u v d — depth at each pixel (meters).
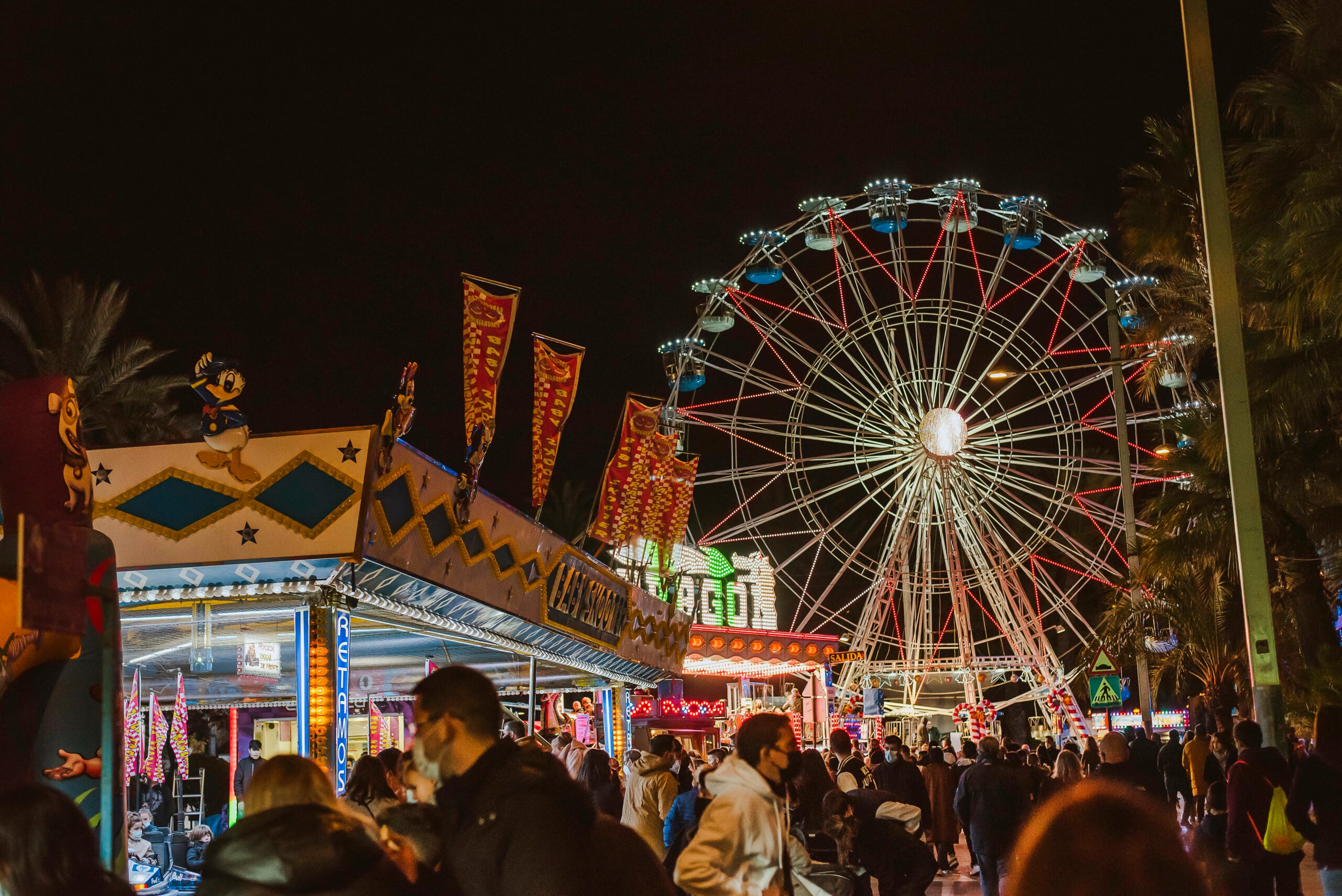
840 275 35.16
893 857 8.53
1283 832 8.13
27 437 6.70
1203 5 12.46
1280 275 18.39
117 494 10.88
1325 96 16.83
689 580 36.41
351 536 10.52
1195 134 12.37
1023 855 1.92
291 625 13.25
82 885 2.70
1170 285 25.88
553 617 16.00
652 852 3.63
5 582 6.31
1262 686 11.34
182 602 11.22
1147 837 1.84
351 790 6.63
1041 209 34.69
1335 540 21.41
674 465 23.86
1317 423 20.88
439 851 4.22
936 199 35.19
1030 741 34.44
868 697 34.19
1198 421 23.36
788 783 5.10
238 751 18.41
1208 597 24.38
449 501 12.53
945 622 38.66
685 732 23.97
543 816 3.30
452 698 3.50
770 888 4.77
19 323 27.03
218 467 10.77
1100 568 34.91
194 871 14.45
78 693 6.61
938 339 34.94
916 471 34.41
